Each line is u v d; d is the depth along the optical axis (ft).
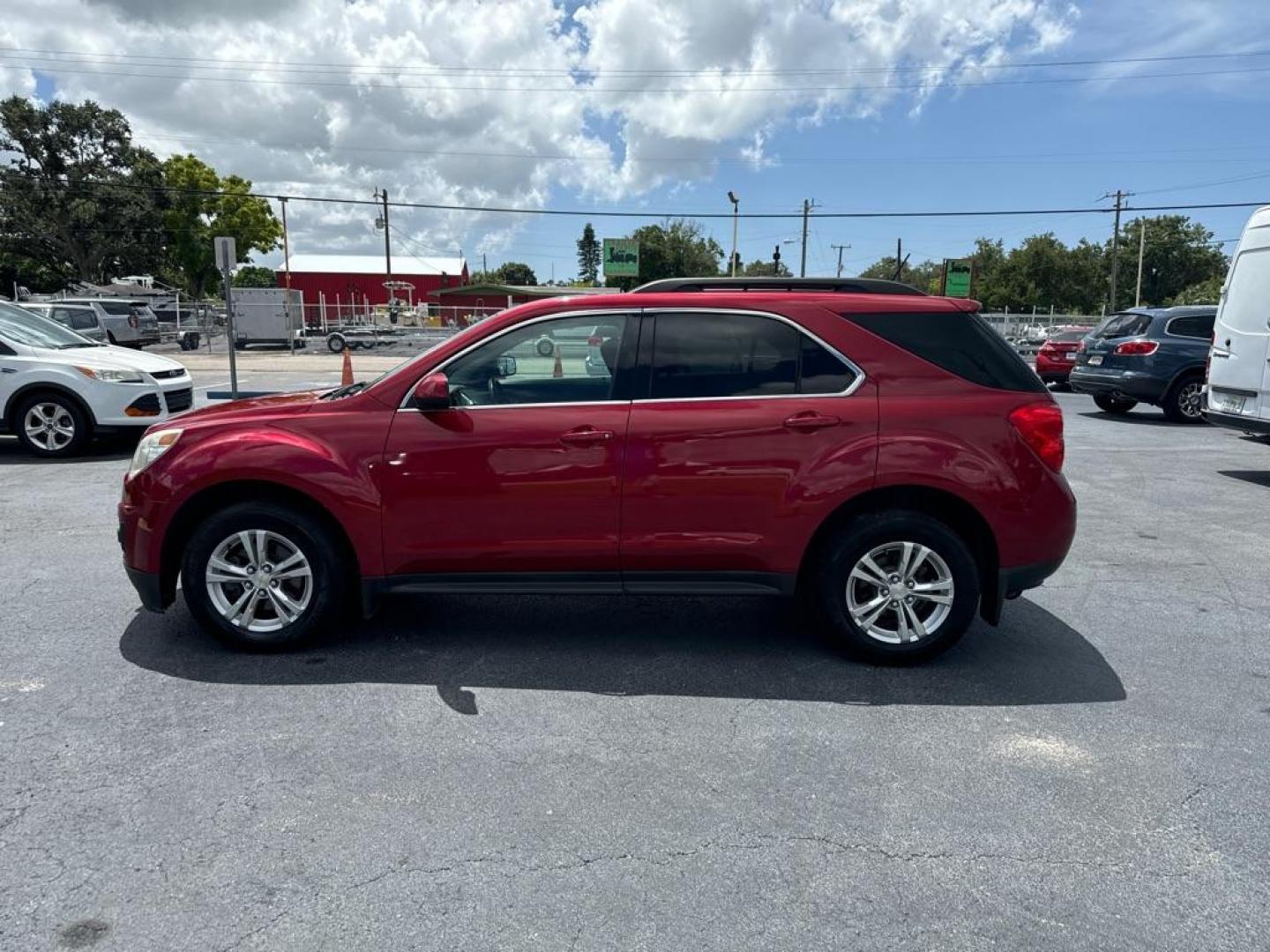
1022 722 12.48
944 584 13.98
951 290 146.30
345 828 9.66
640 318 14.02
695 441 13.61
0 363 31.65
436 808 10.07
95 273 183.32
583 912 8.35
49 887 8.56
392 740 11.66
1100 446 37.45
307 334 135.64
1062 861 9.26
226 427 14.10
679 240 262.47
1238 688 13.71
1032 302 286.25
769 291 14.44
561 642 15.29
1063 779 10.93
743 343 13.96
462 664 14.24
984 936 8.11
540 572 14.06
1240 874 9.08
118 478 28.81
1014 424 13.76
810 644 15.33
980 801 10.39
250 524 13.96
